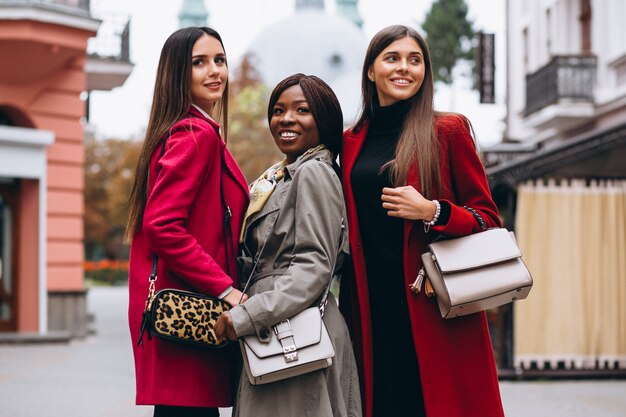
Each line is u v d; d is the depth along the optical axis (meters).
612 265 10.55
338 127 4.00
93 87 19.31
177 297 3.65
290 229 3.76
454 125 3.90
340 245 3.83
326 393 3.65
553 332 10.50
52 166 15.84
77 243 16.05
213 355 3.80
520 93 21.03
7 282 15.48
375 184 3.92
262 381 3.53
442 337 3.83
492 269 3.71
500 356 10.82
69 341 15.05
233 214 3.92
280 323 3.58
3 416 7.93
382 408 3.93
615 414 7.99
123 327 18.89
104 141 52.25
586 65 16.47
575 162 10.46
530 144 19.48
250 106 34.06
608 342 10.53
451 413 3.79
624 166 10.62
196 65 3.94
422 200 3.66
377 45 4.02
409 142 3.84
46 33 14.88
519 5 21.14
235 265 3.89
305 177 3.71
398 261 3.91
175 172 3.68
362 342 3.91
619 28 15.66
